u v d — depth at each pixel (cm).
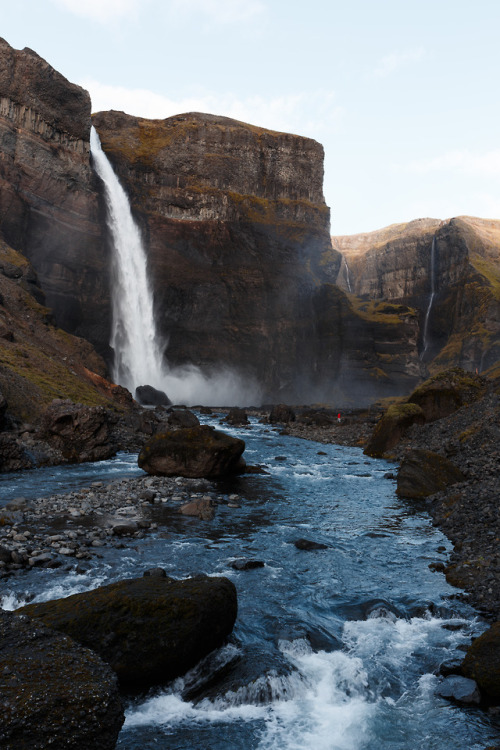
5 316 5066
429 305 18200
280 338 12581
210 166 12938
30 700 537
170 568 1226
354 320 12562
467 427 3203
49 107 8531
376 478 2680
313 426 5694
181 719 718
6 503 1812
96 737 548
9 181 7769
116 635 788
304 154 14650
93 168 10075
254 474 2639
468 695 756
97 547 1355
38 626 670
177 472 2406
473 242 17812
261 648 878
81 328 9125
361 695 778
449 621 1006
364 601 1091
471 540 1455
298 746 667
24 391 3509
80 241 9012
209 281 12000
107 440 3003
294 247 13512
